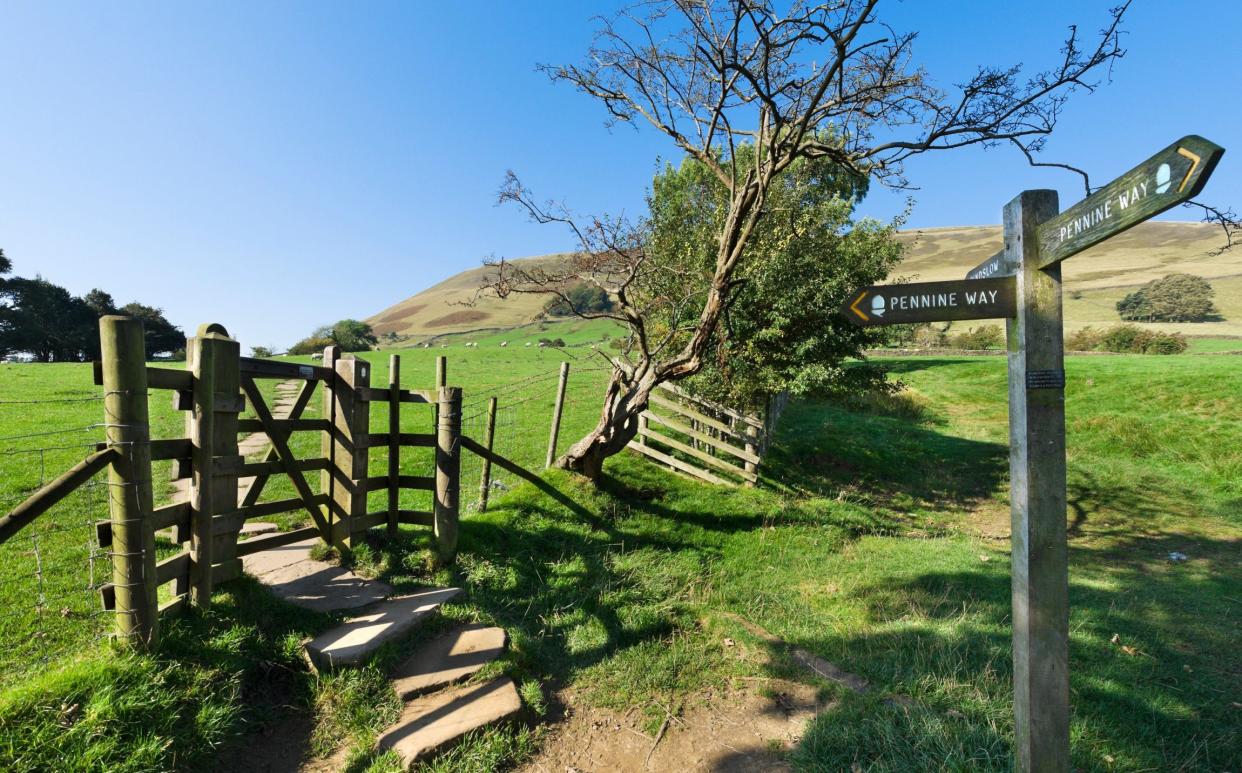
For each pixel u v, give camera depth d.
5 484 7.81
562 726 4.48
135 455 3.84
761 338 11.82
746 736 4.39
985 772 3.63
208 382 4.47
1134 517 10.70
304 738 3.99
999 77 6.55
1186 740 4.18
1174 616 6.29
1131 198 2.11
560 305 9.62
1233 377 16.31
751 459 10.91
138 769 3.21
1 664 3.87
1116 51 5.88
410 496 8.94
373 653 4.59
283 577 5.48
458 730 4.05
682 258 11.95
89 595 4.88
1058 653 2.88
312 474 9.63
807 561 8.09
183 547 5.84
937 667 5.12
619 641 5.68
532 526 7.72
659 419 11.35
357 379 6.13
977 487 12.98
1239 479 11.82
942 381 24.69
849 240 12.86
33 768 3.01
